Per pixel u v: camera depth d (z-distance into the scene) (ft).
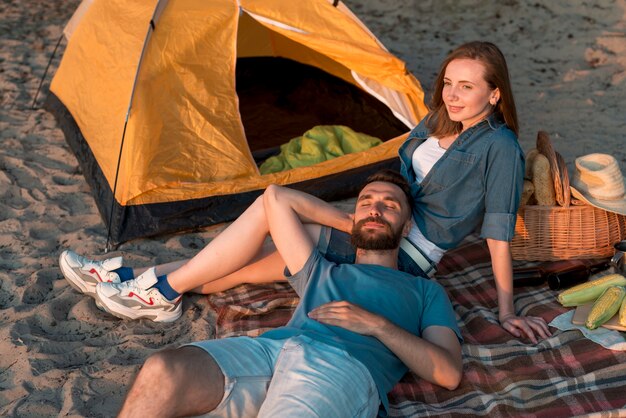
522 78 20.94
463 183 10.98
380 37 24.31
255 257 11.82
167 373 8.00
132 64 14.96
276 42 20.84
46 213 14.88
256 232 11.06
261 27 20.61
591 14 24.27
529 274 12.02
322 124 18.81
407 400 9.85
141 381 8.02
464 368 10.35
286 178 14.83
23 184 15.88
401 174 11.76
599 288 11.16
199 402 8.23
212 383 8.32
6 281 12.76
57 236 14.17
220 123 14.87
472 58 10.44
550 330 10.92
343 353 8.77
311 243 10.55
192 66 15.14
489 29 24.25
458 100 10.61
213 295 12.26
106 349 11.16
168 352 8.25
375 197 10.58
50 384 10.44
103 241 14.01
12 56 22.41
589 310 11.04
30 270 13.06
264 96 20.48
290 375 8.48
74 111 17.07
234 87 15.31
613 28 23.35
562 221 12.21
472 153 10.84
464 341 10.91
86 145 16.02
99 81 16.08
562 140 17.58
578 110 18.98
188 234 14.32
